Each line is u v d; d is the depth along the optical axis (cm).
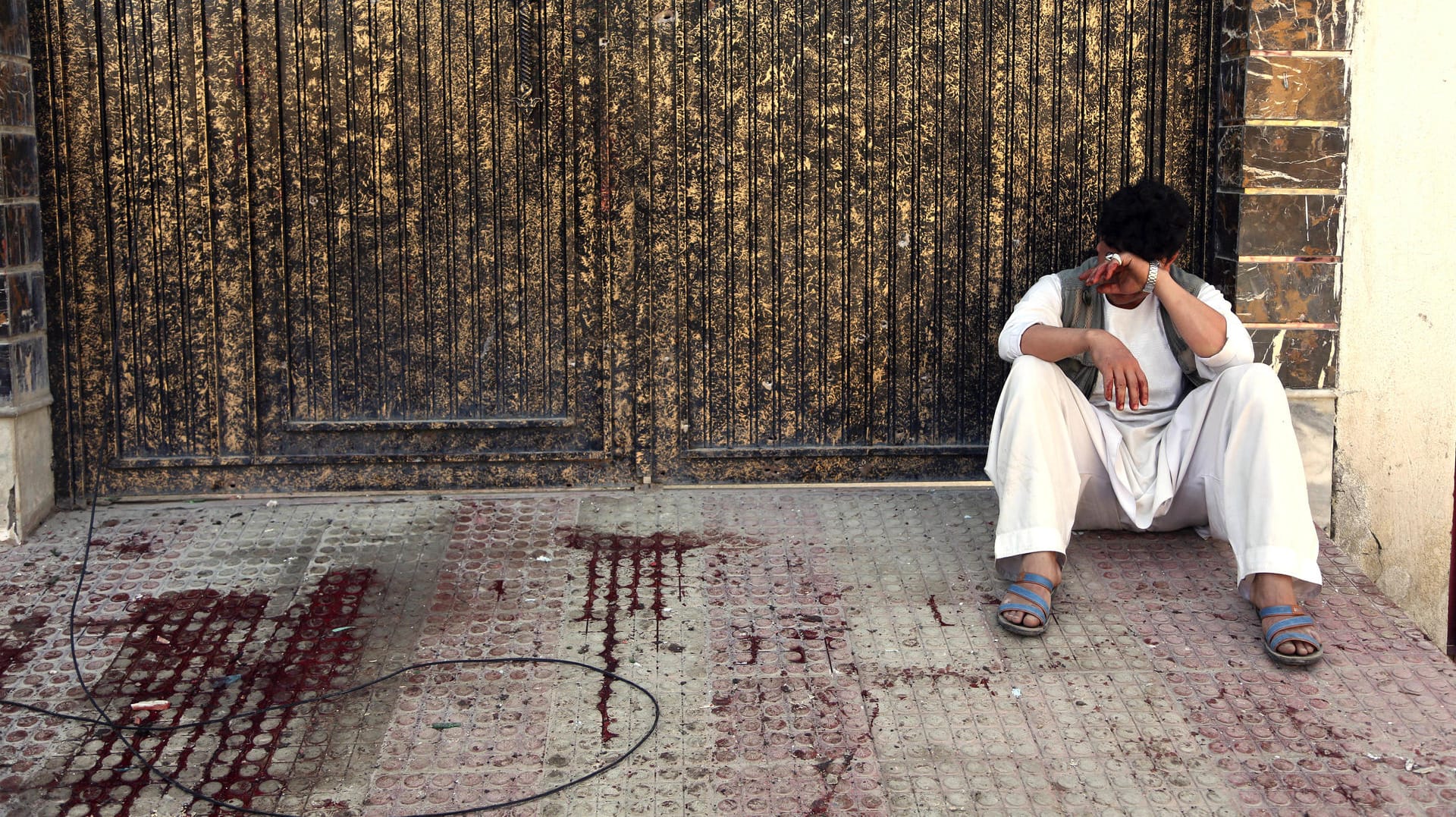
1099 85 408
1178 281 361
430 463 420
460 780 261
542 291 412
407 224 405
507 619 332
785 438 425
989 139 410
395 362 414
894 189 412
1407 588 419
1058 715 285
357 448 418
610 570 362
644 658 311
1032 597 321
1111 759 267
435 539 384
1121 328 360
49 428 404
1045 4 404
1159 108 409
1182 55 406
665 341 417
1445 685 297
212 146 398
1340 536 412
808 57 404
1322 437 405
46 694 294
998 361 424
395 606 340
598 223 408
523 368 416
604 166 405
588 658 312
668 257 412
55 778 262
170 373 409
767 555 372
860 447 425
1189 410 350
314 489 420
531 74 400
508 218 407
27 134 385
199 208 400
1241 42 388
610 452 421
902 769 264
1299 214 392
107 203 398
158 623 330
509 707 289
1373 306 399
